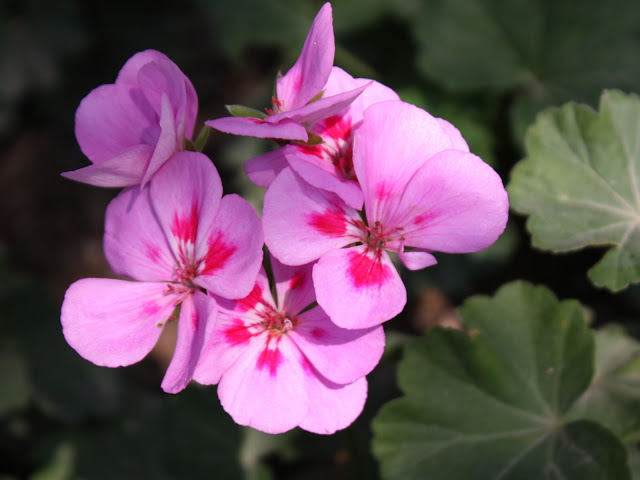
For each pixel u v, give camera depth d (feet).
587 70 1.36
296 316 0.99
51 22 1.98
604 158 1.12
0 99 1.95
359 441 1.24
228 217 0.95
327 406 0.96
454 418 1.09
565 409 1.08
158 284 1.01
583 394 1.13
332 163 0.99
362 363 0.95
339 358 0.96
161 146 0.96
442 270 1.43
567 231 1.11
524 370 1.09
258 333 0.98
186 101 1.00
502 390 1.09
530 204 1.12
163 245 1.00
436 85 1.43
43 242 1.91
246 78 1.96
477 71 1.39
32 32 1.98
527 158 1.13
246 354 0.98
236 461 1.25
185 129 1.02
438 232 0.96
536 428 1.08
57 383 1.47
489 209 0.95
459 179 0.95
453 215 0.96
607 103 1.13
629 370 1.15
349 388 0.96
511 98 1.42
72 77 2.03
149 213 1.01
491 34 1.40
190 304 0.98
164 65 0.98
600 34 1.36
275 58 1.97
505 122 1.41
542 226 1.11
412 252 0.95
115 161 0.97
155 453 1.41
